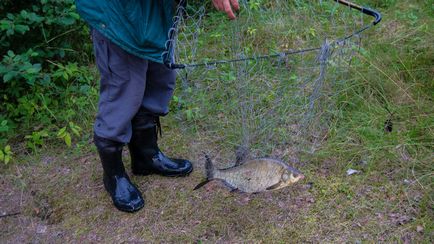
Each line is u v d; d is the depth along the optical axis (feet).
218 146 10.28
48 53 12.67
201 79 11.02
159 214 8.89
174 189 9.41
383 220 8.46
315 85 9.70
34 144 10.77
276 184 7.49
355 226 8.39
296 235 8.29
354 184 9.24
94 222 8.86
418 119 10.61
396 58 12.51
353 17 13.41
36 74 11.82
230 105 10.64
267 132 9.85
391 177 9.34
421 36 13.48
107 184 9.16
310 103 9.55
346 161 9.78
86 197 9.42
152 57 7.76
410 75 11.92
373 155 9.83
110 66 7.74
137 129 9.12
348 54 11.27
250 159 8.20
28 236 8.69
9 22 11.49
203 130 10.73
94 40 7.76
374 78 11.62
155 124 9.38
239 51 12.14
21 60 11.19
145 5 7.39
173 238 8.41
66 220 8.96
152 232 8.55
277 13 13.44
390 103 11.16
